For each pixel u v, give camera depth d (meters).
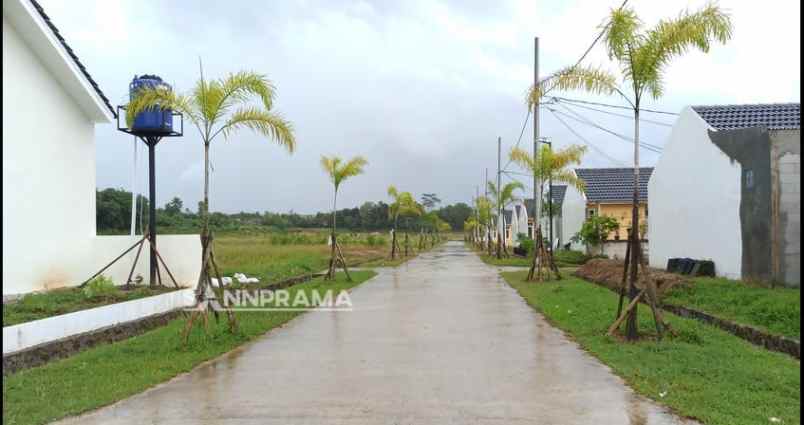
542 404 5.56
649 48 8.60
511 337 9.04
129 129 12.80
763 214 11.21
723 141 12.89
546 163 19.02
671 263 15.32
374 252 39.38
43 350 7.53
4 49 10.92
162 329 9.80
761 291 10.21
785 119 13.91
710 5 8.29
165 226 35.12
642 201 27.62
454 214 105.88
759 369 6.49
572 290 14.72
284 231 54.19
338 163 19.19
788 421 4.89
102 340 8.78
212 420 5.18
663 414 5.24
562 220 32.31
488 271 24.19
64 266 12.62
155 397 5.91
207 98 9.12
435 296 14.84
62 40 11.89
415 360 7.46
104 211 24.91
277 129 9.45
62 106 12.55
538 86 9.68
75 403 5.61
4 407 5.52
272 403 5.66
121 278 13.48
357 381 6.44
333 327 10.12
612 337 8.52
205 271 9.14
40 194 11.95
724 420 4.93
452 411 5.37
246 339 8.94
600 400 5.67
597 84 9.21
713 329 8.93
